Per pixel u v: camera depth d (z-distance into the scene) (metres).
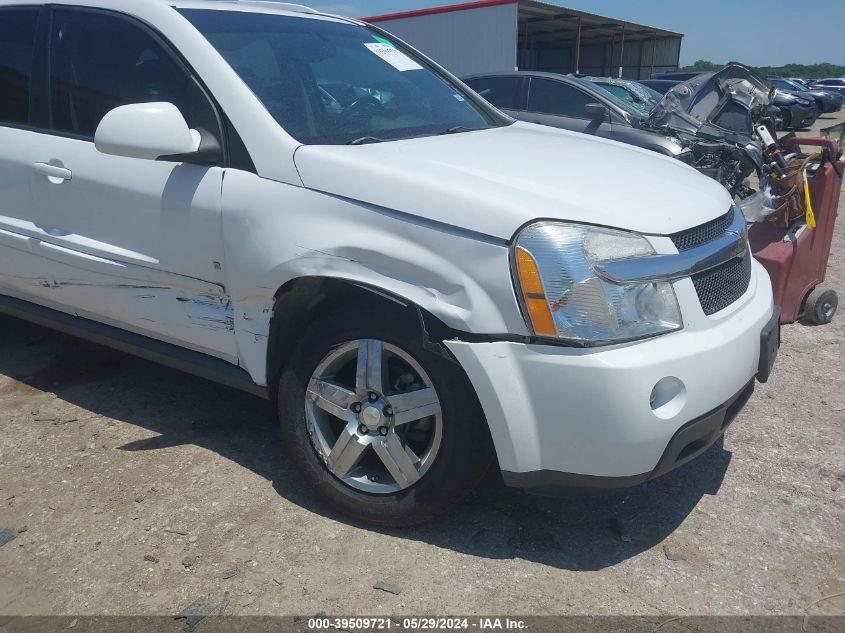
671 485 2.92
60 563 2.44
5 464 3.02
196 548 2.51
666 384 2.21
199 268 2.77
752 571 2.43
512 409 2.23
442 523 2.66
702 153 7.05
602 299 2.16
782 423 3.45
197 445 3.17
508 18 17.00
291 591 2.31
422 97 3.40
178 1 3.05
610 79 9.77
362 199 2.38
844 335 4.62
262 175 2.58
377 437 2.51
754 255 4.46
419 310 2.29
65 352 4.17
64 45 3.21
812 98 22.53
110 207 2.96
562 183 2.44
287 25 3.26
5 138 3.32
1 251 3.47
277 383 2.79
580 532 2.62
